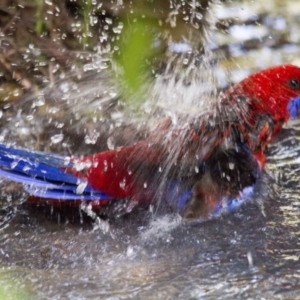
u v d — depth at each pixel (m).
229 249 7.31
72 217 7.96
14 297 6.00
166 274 6.72
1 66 10.05
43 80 9.93
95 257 7.15
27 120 9.38
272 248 7.31
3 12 10.30
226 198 8.21
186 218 7.96
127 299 6.22
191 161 8.13
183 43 10.76
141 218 7.95
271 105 8.62
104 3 10.33
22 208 8.08
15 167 7.75
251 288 6.40
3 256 7.16
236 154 8.32
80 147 8.95
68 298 6.24
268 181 8.98
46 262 7.03
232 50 12.24
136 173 7.97
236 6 12.91
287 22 13.19
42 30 10.33
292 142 10.16
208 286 6.46
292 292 6.33
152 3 10.44
